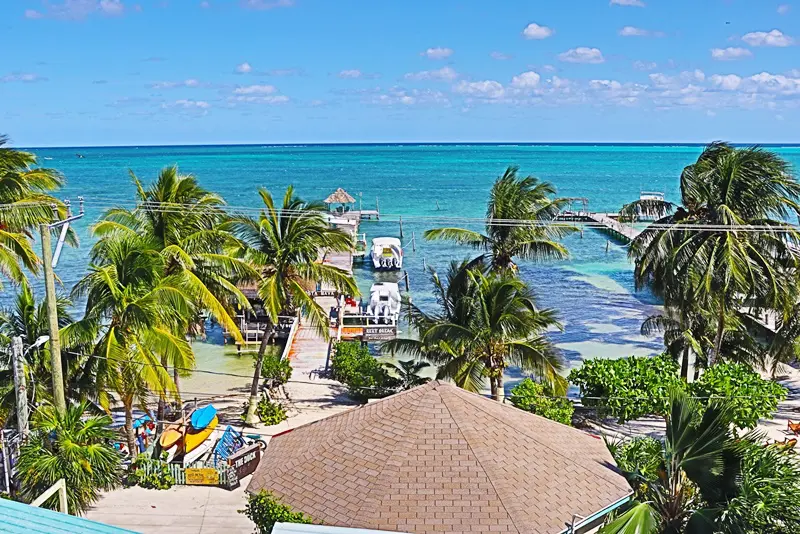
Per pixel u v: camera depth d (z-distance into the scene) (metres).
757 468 15.08
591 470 16.14
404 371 34.59
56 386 20.11
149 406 30.19
